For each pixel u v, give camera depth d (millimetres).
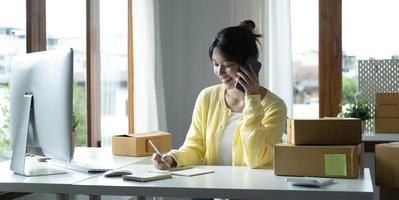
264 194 1576
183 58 4281
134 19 3699
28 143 2049
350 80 3984
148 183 1707
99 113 3621
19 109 2047
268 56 3883
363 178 1777
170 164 2051
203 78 4258
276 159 1852
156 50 3869
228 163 2188
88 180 1792
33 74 1988
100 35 3664
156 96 3838
